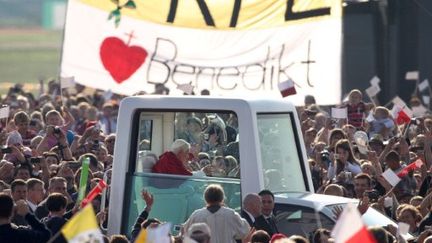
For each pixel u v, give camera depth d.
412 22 82.88
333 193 47.47
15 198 44.31
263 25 66.75
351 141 59.31
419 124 62.84
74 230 28.17
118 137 47.78
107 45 68.62
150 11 68.06
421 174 52.88
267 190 43.22
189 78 67.69
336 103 65.44
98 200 48.09
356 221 28.05
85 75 69.00
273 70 66.62
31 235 37.25
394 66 83.38
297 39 66.31
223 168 46.12
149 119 47.56
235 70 67.12
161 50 68.00
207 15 67.31
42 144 54.69
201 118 46.56
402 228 38.22
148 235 29.36
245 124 45.34
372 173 51.66
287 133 47.41
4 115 58.00
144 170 47.53
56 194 40.41
